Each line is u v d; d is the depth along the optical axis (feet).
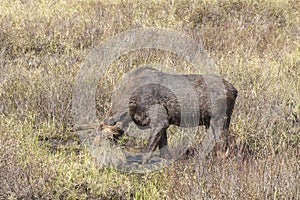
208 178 59.52
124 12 123.65
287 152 66.69
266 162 62.39
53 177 63.21
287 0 139.23
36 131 77.20
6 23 112.27
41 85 83.97
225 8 131.13
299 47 110.83
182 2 131.03
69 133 78.69
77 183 63.26
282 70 93.25
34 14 119.34
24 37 108.99
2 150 65.21
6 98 82.64
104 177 64.59
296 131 76.13
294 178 58.65
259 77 88.89
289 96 84.99
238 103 79.66
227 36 114.83
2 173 62.28
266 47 112.88
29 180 62.08
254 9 131.54
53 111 80.28
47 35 110.93
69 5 129.39
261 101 80.33
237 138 74.54
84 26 113.50
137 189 63.82
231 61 97.14
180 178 62.34
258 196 57.41
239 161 63.82
